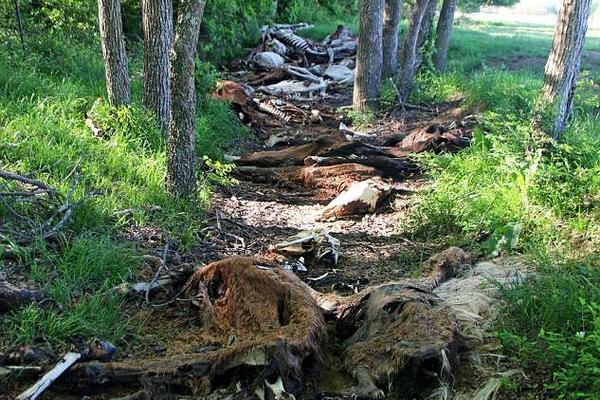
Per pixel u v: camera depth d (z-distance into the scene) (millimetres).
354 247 6293
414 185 8117
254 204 7613
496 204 6277
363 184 7555
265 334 3879
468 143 9070
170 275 4797
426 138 9367
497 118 8648
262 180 8602
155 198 6422
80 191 5906
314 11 28219
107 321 4105
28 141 6781
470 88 12914
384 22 14836
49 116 7629
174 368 3580
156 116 8500
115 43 8219
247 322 4098
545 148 6953
